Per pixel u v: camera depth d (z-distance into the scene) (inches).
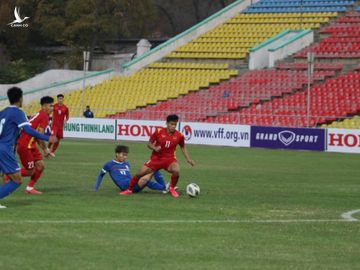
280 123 3752.5
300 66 4205.2
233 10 4995.1
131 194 1481.3
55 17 5152.6
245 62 4549.7
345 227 1111.0
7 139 1224.2
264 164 2429.9
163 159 1470.2
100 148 3041.3
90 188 1585.9
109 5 5182.1
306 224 1131.9
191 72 4525.1
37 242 922.7
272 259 865.5
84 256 850.8
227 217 1182.9
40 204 1285.7
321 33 4557.1
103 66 5246.1
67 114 2701.8
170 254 874.8
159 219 1138.0
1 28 5251.0
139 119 3986.2
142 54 4918.8
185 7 6063.0
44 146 1480.1
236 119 3905.0
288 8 4916.3
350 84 3907.5
